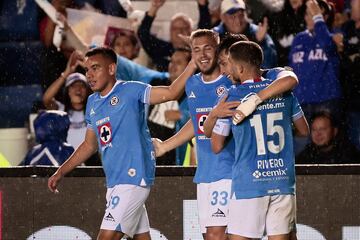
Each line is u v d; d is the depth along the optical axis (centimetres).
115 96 1933
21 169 2158
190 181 2148
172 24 3011
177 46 3020
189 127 2042
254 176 1700
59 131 2670
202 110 1962
